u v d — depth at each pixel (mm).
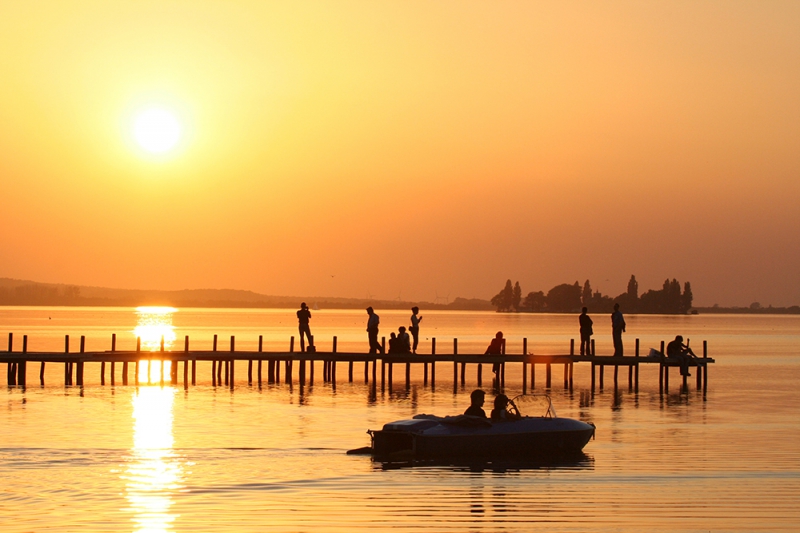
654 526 42312
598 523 42812
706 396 103250
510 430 58969
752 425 75625
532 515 44094
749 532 41469
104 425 71375
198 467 54406
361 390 106500
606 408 89188
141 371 134250
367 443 63438
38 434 66250
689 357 109562
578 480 52094
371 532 41062
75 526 41375
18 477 51031
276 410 83438
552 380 127375
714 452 61406
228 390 104688
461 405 89438
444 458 57875
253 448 61062
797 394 105875
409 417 78500
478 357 112188
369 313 112250
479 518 43500
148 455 57969
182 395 97375
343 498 47219
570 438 60000
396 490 49188
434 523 42594
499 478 52500
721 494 48562
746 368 157750
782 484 51062
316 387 110375
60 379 117875
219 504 45625
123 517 42906
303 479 51562
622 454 60562
